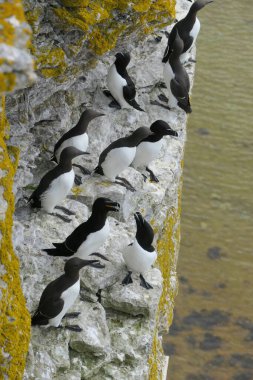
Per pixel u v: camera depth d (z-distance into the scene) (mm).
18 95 13172
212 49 35281
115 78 16312
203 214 30375
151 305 13828
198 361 26328
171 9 15688
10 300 10852
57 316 12477
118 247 14562
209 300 27969
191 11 18234
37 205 14258
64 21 12719
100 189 15391
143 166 16750
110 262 14195
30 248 13742
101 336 13242
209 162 31922
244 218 30438
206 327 27266
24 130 13914
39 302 12664
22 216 14352
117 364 13406
